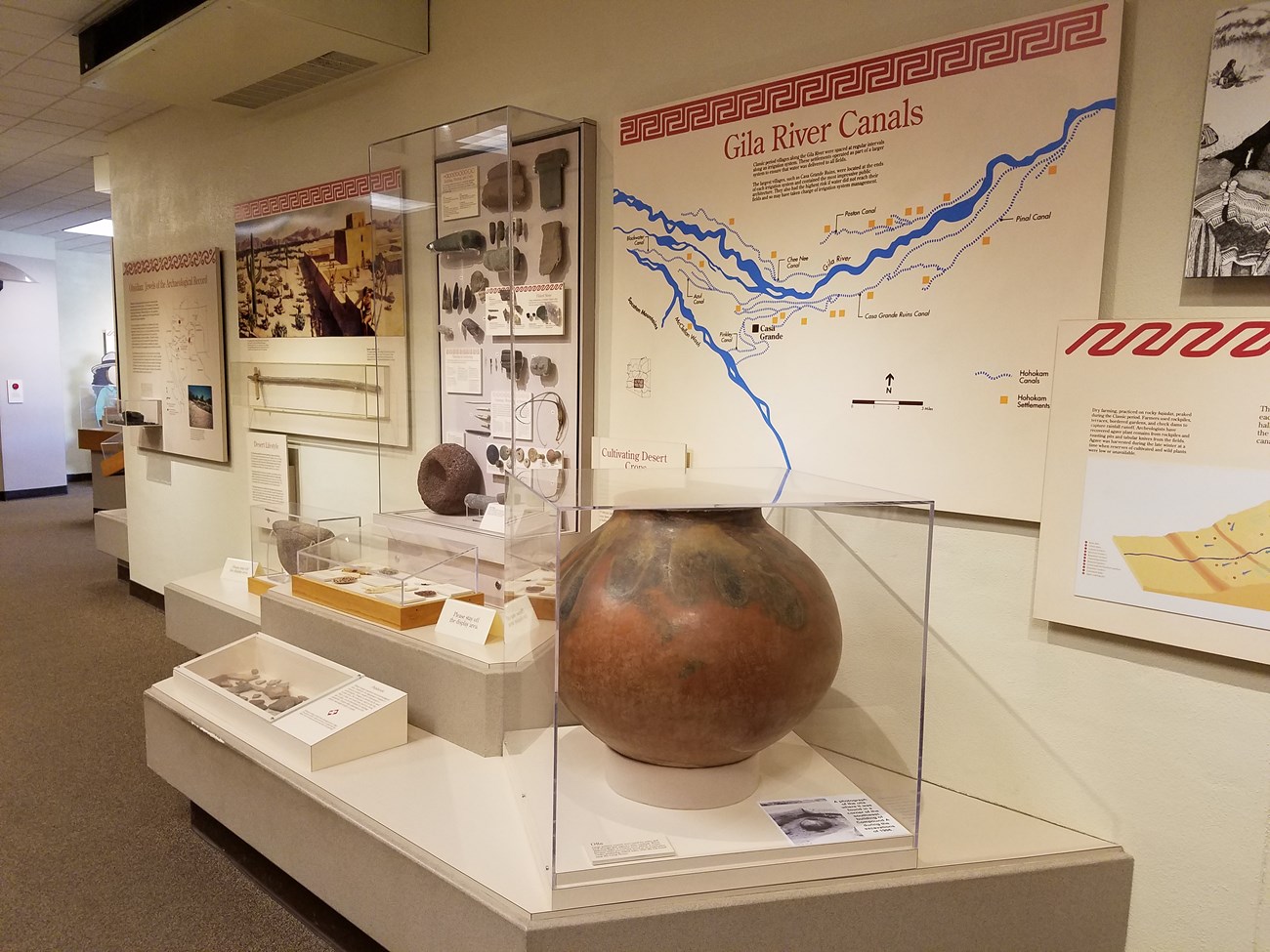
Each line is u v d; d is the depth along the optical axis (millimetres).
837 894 1430
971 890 1497
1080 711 1648
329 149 3410
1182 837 1545
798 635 1438
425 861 1579
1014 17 1630
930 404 1766
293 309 3711
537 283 2520
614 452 2359
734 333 2082
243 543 4238
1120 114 1537
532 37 2553
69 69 3889
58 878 2348
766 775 1637
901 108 1767
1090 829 1651
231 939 2098
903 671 1526
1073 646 1646
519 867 1554
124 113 4531
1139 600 1527
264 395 3936
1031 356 1633
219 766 2213
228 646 2656
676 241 2178
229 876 2369
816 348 1934
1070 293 1582
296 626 2615
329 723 2098
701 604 1399
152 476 4906
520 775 1800
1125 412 1520
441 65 2877
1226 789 1493
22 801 2775
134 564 5207
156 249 4645
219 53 2945
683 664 1368
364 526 3430
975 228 1683
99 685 3795
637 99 2283
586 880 1393
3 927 2133
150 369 4773
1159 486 1494
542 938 1339
